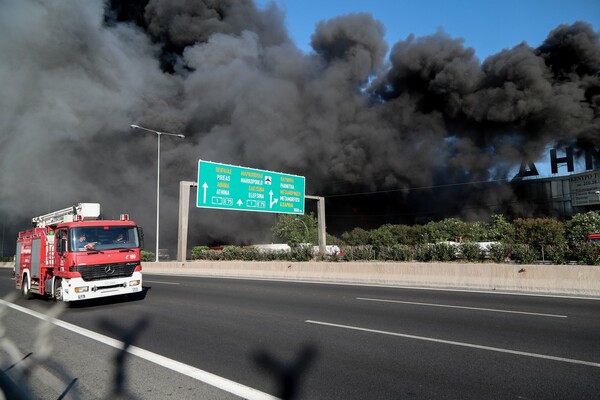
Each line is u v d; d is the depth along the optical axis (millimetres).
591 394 4340
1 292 16359
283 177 28047
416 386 4660
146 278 23094
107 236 11570
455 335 7105
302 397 4395
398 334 7254
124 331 8117
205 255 32625
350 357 5859
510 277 13625
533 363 5438
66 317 9930
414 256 19859
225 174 25109
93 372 5480
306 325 8242
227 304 11617
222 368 5488
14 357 6297
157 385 4895
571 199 58125
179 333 7789
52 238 12773
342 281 18406
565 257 15711
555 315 8922
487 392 4441
